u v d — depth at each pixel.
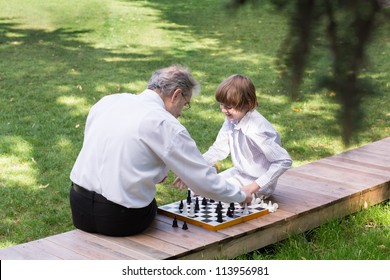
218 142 3.96
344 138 0.85
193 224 3.48
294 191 4.20
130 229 3.25
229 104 3.64
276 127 6.74
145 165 3.10
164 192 4.85
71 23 14.41
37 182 4.97
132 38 12.64
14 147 5.81
